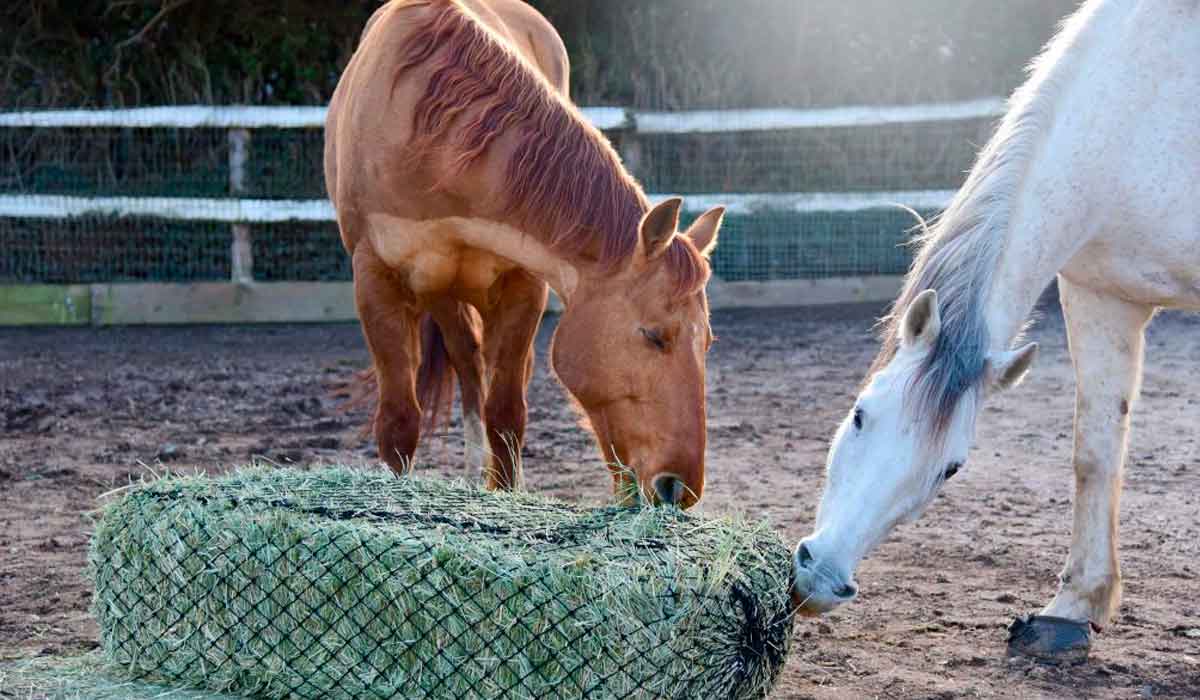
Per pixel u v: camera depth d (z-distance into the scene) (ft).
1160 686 9.47
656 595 7.79
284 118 30.81
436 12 11.72
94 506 14.58
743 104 34.78
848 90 34.96
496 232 10.97
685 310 10.00
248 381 22.97
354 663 8.34
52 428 18.97
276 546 8.54
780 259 32.48
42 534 13.39
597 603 7.75
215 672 8.82
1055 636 10.12
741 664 8.14
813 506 14.61
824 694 9.33
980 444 17.85
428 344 14.38
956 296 8.76
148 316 29.73
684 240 10.13
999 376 8.54
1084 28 10.02
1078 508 10.56
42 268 31.60
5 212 30.48
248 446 17.79
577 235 10.36
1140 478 15.67
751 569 8.32
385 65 11.75
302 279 32.78
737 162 33.63
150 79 33.35
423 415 14.40
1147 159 9.53
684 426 9.88
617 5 35.65
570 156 10.64
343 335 28.35
